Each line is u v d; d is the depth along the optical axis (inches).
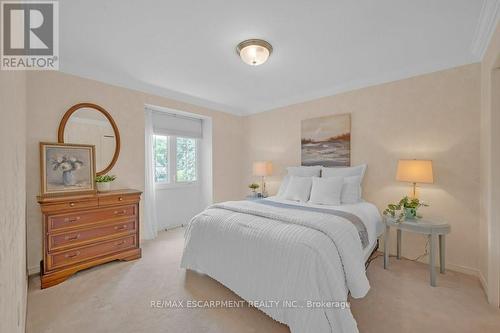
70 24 72.6
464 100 92.9
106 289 79.0
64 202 85.0
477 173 90.2
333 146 131.2
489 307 69.3
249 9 66.3
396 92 110.1
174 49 88.8
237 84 127.0
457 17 69.7
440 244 91.9
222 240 76.2
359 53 92.0
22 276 56.6
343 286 55.7
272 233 64.6
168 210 157.5
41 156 92.0
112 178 109.3
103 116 112.0
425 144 102.0
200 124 172.7
